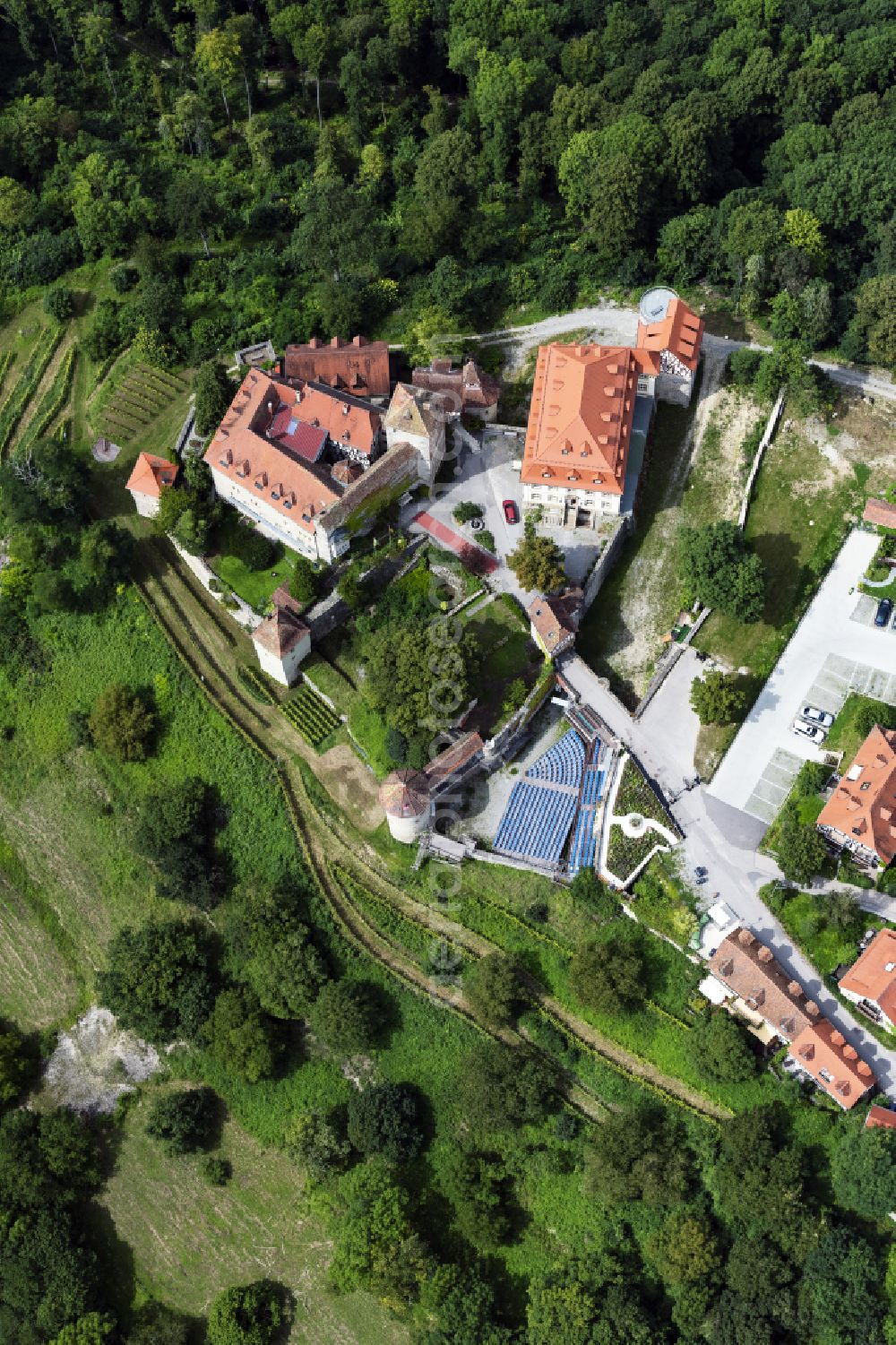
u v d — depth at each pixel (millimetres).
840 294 176625
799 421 163750
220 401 168250
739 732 143750
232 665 156875
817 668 147750
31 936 155750
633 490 155250
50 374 184500
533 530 152500
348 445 157125
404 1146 133625
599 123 188500
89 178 192250
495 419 167625
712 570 145375
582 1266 126375
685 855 135750
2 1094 145625
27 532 165000
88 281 188875
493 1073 129250
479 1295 126938
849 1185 117312
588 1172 126750
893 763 133375
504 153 194875
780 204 180750
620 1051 132250
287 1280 135750
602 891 135125
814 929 129625
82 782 158250
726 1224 123125
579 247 183625
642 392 162500
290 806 148625
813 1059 121438
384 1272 127875
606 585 155750
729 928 130250
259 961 140250
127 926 152875
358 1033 134000
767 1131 120875
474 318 178375
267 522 159000
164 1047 147750
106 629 161750
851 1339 114000
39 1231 138750
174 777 153375
